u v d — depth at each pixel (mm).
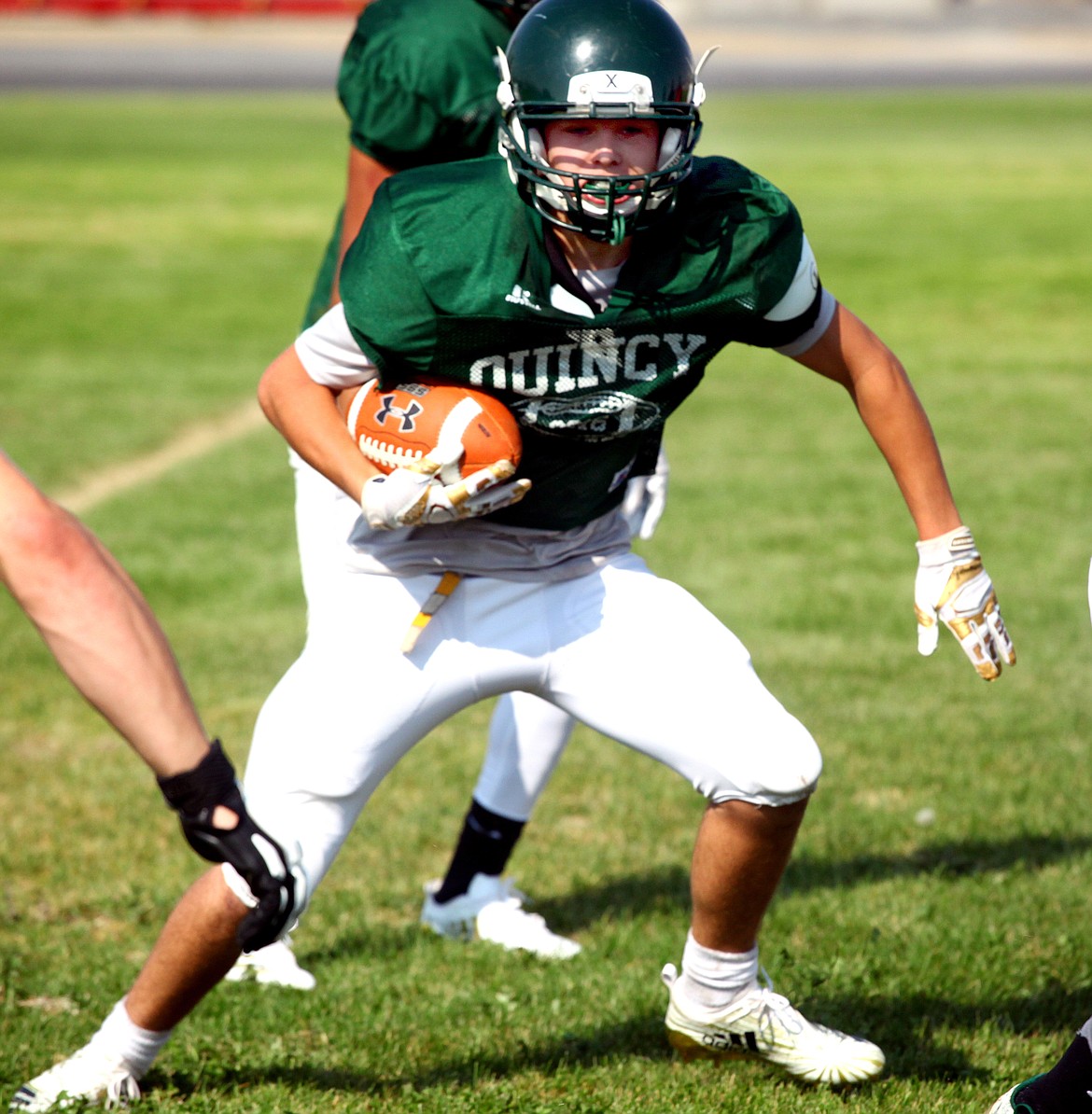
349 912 14039
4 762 17672
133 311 45969
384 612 10242
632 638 10227
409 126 12570
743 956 10594
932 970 12359
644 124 9258
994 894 13836
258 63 136250
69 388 36906
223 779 7449
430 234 9352
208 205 66375
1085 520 26828
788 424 34750
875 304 47062
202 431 33594
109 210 64875
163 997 10062
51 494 28703
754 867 10164
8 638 22281
